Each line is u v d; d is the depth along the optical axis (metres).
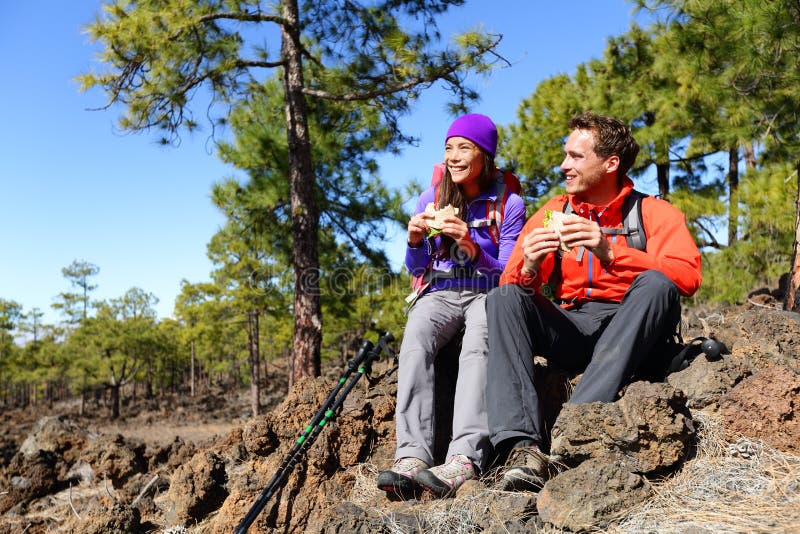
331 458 2.95
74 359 43.44
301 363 9.28
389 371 3.37
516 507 2.19
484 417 2.58
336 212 11.78
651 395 2.24
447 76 7.73
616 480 2.12
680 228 2.54
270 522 2.81
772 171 10.17
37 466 5.05
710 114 9.26
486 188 3.00
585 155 2.61
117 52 7.37
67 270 46.75
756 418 2.33
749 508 1.98
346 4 8.97
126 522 3.28
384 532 2.26
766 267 10.37
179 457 4.82
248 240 12.20
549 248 2.43
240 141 11.42
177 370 57.88
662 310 2.37
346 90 9.09
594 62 11.73
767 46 6.69
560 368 2.90
